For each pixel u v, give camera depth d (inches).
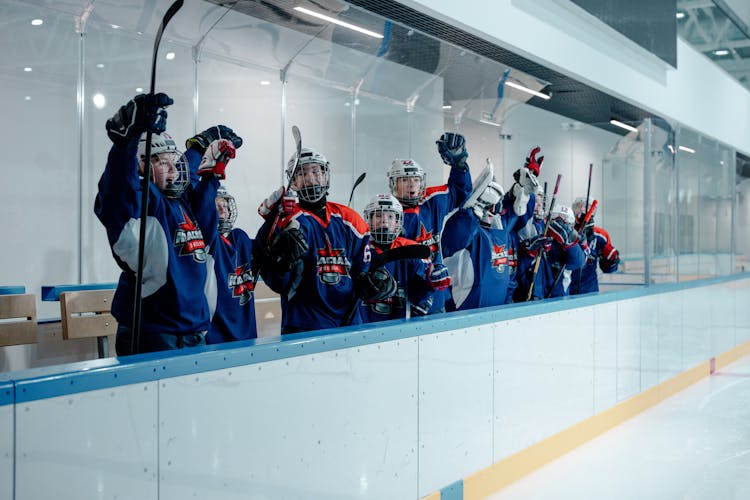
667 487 147.3
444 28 167.9
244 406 87.0
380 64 196.5
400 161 145.6
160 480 77.5
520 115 231.3
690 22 320.8
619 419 202.5
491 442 138.8
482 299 168.4
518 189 175.6
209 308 114.2
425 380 119.4
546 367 160.2
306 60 193.5
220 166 109.8
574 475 154.2
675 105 291.0
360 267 126.3
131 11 158.2
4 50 147.9
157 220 100.7
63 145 159.2
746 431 195.8
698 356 279.7
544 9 196.1
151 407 76.4
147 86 169.9
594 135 241.0
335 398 100.7
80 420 70.0
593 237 226.5
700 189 293.6
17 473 65.2
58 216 160.1
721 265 326.6
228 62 182.7
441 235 163.3
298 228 116.6
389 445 111.3
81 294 130.8
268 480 90.4
